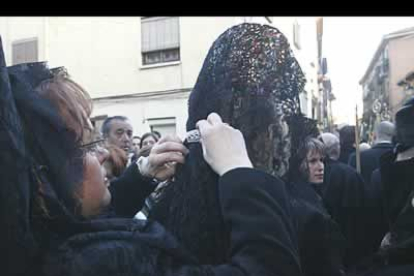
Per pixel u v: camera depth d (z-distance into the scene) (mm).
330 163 2934
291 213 1119
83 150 956
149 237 854
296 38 15820
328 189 2756
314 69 18578
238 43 1131
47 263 796
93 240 819
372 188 2336
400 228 1702
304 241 1185
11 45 12992
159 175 1391
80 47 12508
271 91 1116
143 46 11984
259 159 1108
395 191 1768
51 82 953
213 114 1066
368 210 2297
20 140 783
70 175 872
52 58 12719
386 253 1665
